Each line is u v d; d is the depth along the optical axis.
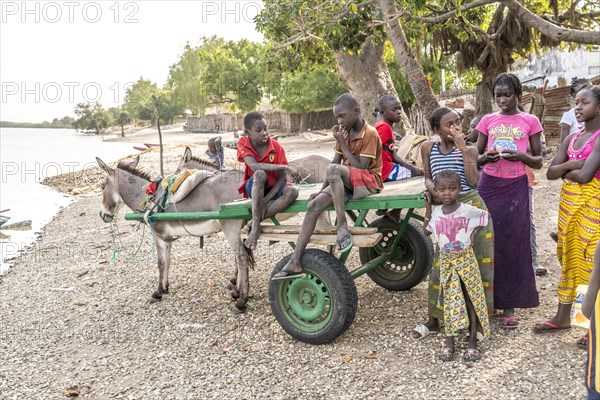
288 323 4.80
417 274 5.55
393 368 4.18
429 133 14.19
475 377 3.90
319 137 33.81
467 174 4.21
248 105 45.25
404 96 29.27
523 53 13.77
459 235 4.05
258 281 6.65
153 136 59.38
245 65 45.31
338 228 4.39
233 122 53.88
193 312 5.88
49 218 13.48
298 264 4.58
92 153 39.06
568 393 3.59
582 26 13.45
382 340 4.66
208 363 4.66
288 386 4.12
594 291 2.48
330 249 5.14
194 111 63.41
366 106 14.35
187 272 7.39
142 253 8.80
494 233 4.52
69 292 7.12
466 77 28.91
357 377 4.12
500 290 4.55
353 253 7.30
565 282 4.33
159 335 5.37
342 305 4.43
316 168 9.02
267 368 4.44
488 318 4.39
